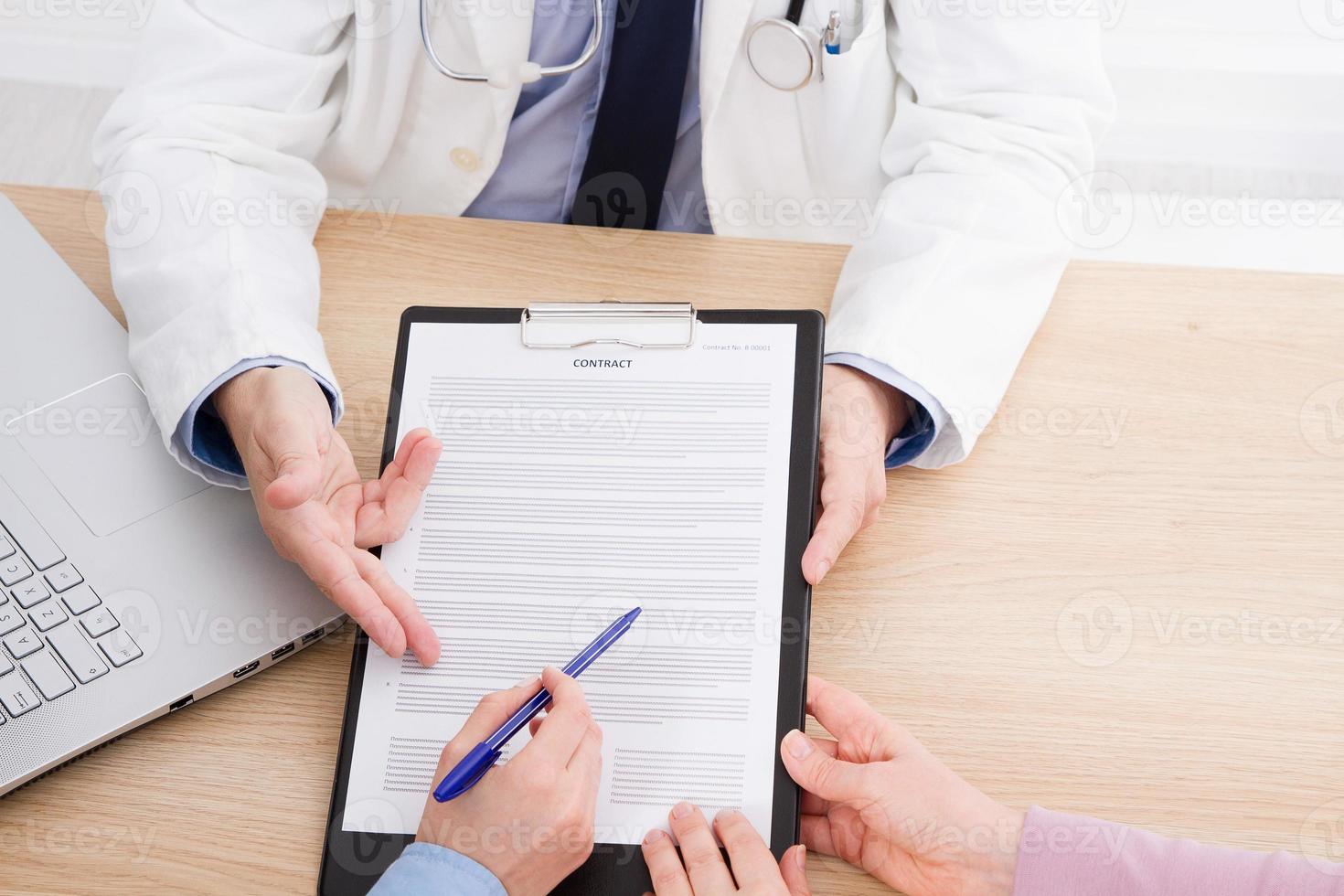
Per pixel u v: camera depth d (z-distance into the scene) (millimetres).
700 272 1015
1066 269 1023
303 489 728
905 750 720
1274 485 882
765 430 799
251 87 1023
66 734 735
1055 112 1021
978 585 836
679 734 722
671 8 1032
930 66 1058
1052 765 752
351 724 749
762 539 771
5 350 919
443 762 691
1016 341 930
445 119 1149
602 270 1015
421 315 864
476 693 751
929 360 885
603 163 1148
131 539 812
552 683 710
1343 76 1749
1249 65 1768
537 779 662
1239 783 743
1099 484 888
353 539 791
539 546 787
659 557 775
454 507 803
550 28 1148
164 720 781
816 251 1035
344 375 944
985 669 795
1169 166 1850
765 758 714
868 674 793
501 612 771
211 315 866
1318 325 976
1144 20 1759
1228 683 786
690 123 1207
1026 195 984
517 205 1292
